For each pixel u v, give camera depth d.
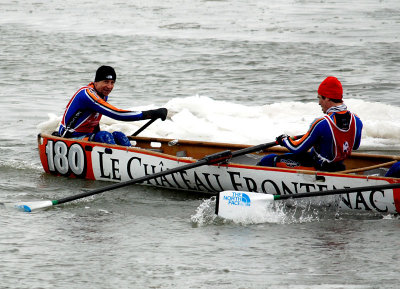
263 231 17.62
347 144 19.31
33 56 51.88
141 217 18.80
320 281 14.24
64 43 58.16
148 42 58.56
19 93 38.88
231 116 30.78
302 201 19.42
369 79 41.84
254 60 49.41
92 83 23.09
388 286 13.95
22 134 29.45
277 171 19.58
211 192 20.94
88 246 16.36
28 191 21.28
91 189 21.53
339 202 18.97
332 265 15.15
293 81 41.94
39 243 16.52
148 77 43.72
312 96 37.62
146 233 17.41
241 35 62.28
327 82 18.98
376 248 16.19
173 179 21.22
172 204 20.05
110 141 22.73
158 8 87.06
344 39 59.44
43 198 20.55
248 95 38.06
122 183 19.69
